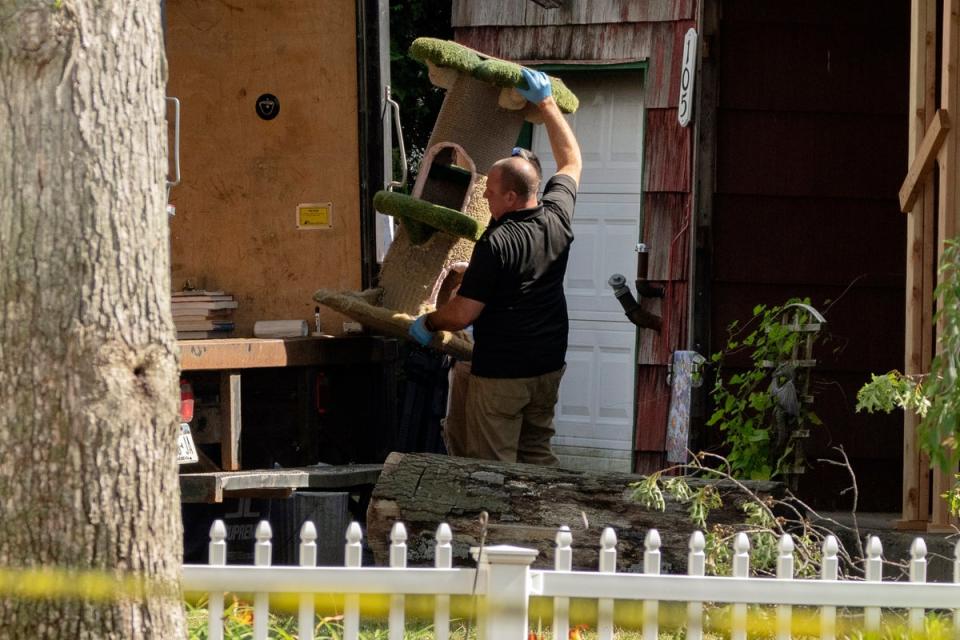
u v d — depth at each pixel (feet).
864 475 86.53
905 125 88.07
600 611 39.96
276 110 76.38
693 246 87.04
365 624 53.36
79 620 33.14
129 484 33.53
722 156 88.33
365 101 75.20
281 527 67.92
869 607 41.19
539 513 60.59
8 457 32.81
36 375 32.71
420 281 69.41
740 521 59.47
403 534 39.88
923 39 69.82
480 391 66.74
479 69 67.67
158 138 34.55
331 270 75.56
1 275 32.78
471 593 39.22
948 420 49.65
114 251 33.27
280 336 73.82
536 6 94.89
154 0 34.65
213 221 77.05
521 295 65.98
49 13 32.60
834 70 87.92
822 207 87.97
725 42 88.12
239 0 76.54
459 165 72.28
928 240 68.80
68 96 32.89
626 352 94.22
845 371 87.20
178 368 35.19
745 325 86.28
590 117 95.61
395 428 76.84
